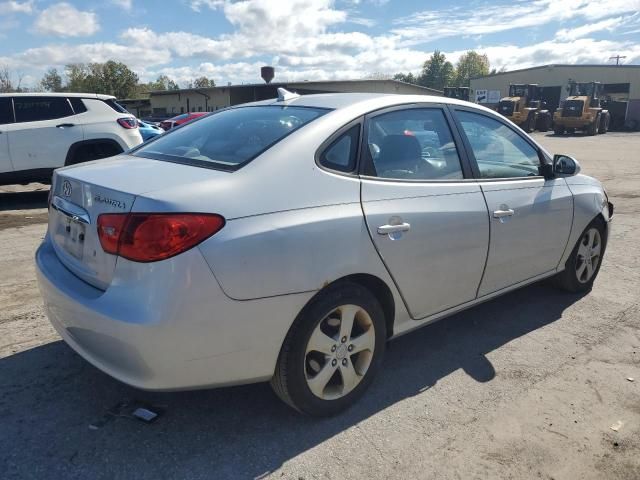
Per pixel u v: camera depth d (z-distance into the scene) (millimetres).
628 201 9492
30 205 9156
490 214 3426
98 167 2887
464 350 3682
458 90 41094
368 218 2754
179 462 2500
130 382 2381
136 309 2242
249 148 2748
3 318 4027
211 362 2369
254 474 2438
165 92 43719
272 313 2449
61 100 8992
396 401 3035
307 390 2686
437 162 3273
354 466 2498
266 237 2393
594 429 2807
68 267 2730
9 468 2430
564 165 4047
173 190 2348
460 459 2562
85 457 2518
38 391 3041
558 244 4148
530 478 2453
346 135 2863
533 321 4172
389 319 3074
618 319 4223
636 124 40625
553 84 50500
